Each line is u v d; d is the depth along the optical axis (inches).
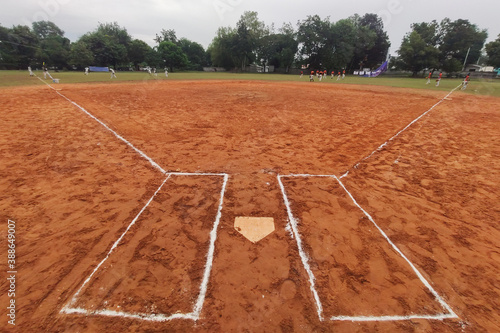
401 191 199.8
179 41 2696.9
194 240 141.3
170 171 222.7
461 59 1892.2
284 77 1546.5
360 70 2122.3
